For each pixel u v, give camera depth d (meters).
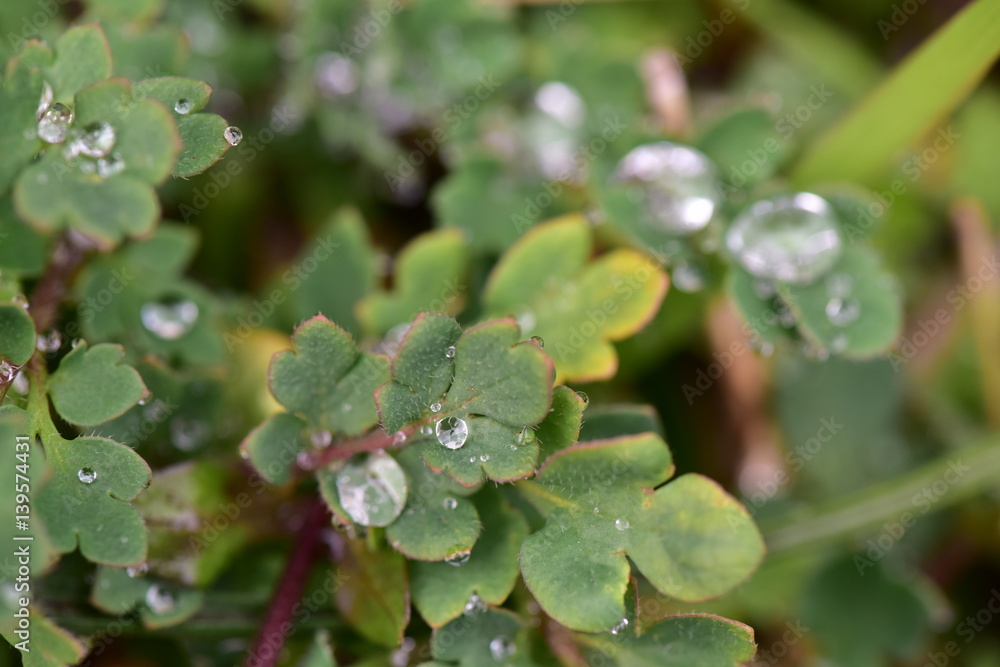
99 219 0.20
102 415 0.20
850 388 0.24
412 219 0.25
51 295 0.21
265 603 0.21
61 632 0.20
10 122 0.20
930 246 0.26
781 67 0.26
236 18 0.24
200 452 0.21
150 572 0.20
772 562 0.23
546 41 0.25
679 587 0.20
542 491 0.20
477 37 0.24
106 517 0.20
